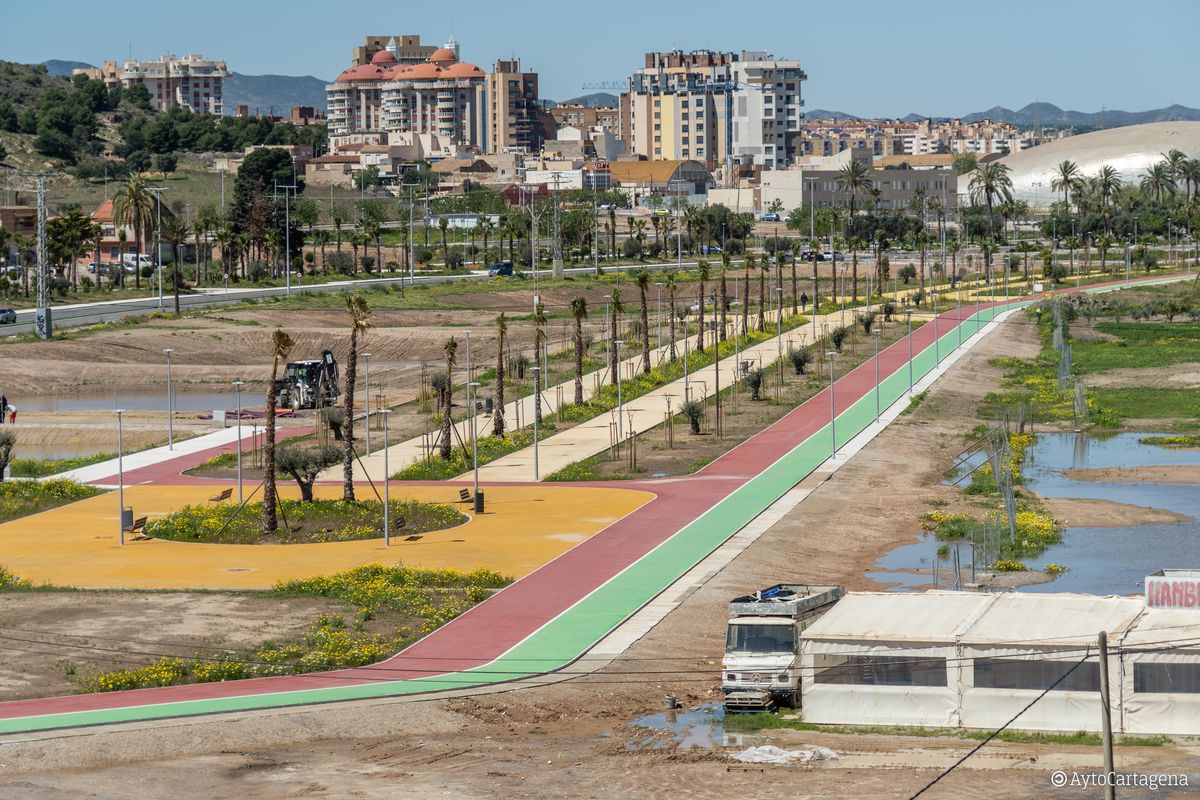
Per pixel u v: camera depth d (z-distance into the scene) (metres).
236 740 67.12
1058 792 57.59
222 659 80.44
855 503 126.06
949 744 64.94
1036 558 106.94
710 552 105.94
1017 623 69.69
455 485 138.25
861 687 68.44
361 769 63.31
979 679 67.19
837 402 184.00
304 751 66.00
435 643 83.88
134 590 96.56
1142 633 67.56
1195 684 64.81
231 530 115.06
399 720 69.94
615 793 59.62
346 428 125.50
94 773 63.03
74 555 109.31
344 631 85.50
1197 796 56.75
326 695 73.94
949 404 185.38
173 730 67.75
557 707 72.06
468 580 98.00
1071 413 181.12
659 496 129.50
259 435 168.38
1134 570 101.94
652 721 69.94
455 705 72.19
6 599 94.06
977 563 104.38
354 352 124.81
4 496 131.38
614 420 173.62
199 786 61.31
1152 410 183.62
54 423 178.88
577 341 184.38
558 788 60.34
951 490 133.12
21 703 73.12
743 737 66.94
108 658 80.81
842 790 58.88
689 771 61.97
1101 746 63.66
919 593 76.75
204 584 98.69
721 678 76.94
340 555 107.88
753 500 126.19
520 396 192.50
